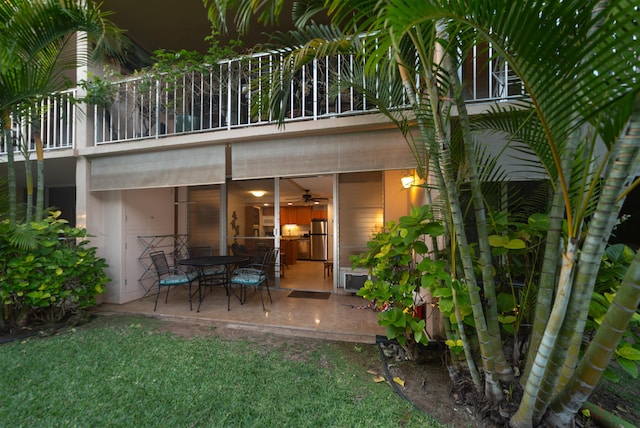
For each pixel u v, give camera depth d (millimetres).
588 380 1332
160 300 4328
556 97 961
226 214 5422
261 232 5320
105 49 3582
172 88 3680
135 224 4480
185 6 4695
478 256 2172
